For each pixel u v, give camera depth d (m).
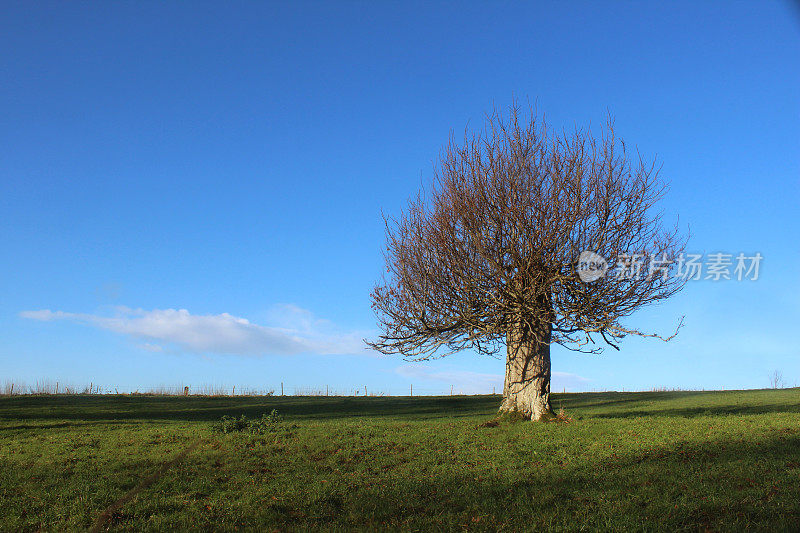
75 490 12.44
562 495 11.10
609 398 48.91
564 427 20.78
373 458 16.11
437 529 9.21
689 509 9.51
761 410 32.41
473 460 15.57
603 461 14.30
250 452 17.45
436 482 12.65
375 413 41.88
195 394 60.06
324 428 24.05
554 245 21.78
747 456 13.55
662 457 14.26
